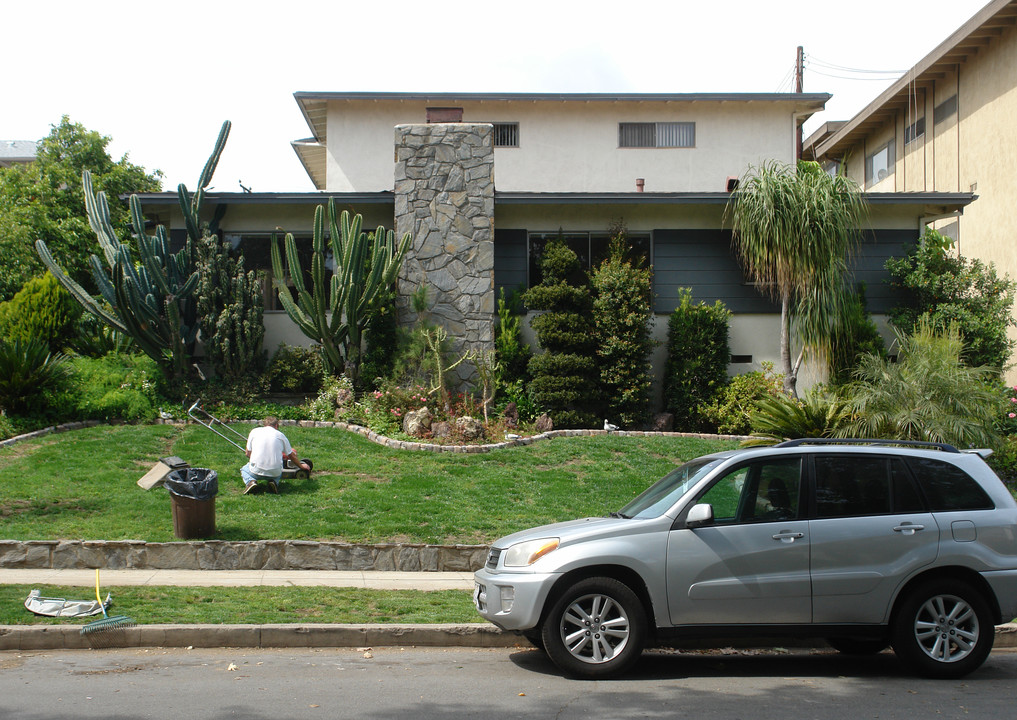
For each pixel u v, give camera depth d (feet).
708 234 64.18
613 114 79.92
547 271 60.44
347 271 55.83
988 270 67.31
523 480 44.73
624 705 20.01
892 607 23.09
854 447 24.43
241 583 31.22
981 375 49.98
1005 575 23.15
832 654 26.78
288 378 59.26
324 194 61.67
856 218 59.57
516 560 23.50
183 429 51.70
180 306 59.52
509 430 54.03
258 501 39.55
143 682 21.26
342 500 40.22
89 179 58.44
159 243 58.18
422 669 23.40
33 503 37.65
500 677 22.67
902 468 24.02
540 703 20.10
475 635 26.63
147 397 54.85
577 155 79.61
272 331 62.39
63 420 51.16
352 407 55.31
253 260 63.57
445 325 59.62
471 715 19.01
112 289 57.11
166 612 26.63
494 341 60.59
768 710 19.72
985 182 80.64
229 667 22.86
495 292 63.26
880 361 46.98
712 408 58.34
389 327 59.31
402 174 60.44
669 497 24.38
